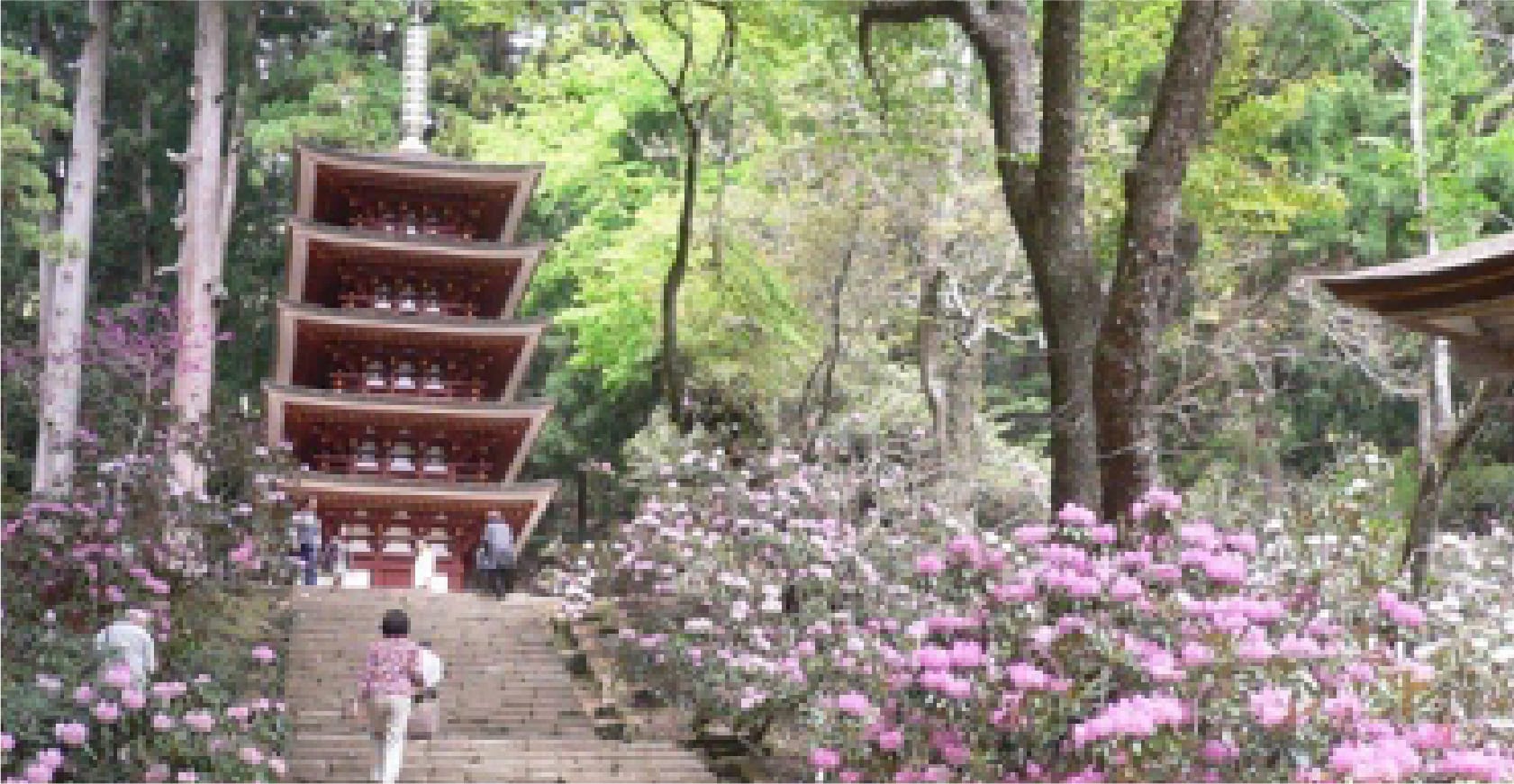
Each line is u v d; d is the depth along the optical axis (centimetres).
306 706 1903
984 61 1478
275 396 3784
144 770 1251
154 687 1275
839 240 2953
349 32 4175
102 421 2702
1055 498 1354
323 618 2312
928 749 800
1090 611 790
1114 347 1251
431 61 4803
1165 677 718
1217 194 1706
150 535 1981
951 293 3056
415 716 1591
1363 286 812
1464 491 2858
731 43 2117
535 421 3931
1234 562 802
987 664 788
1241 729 715
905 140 1969
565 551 2291
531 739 1734
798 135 2784
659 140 3744
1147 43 2292
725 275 3022
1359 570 876
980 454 3189
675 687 1811
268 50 4534
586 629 2222
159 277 4778
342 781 1533
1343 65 3108
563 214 4838
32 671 1370
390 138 4066
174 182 4731
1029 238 1402
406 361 4081
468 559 4125
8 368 3594
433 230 4138
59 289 3700
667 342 2222
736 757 1595
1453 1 3036
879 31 1844
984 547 876
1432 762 697
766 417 3312
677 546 1741
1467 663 827
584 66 4347
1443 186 2191
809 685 1438
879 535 1677
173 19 4503
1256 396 3042
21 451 4222
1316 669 755
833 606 1609
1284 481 3016
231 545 2180
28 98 3219
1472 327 809
